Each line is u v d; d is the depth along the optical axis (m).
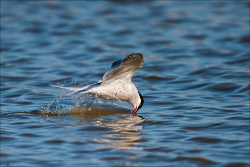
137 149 12.36
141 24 37.34
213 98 18.70
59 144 12.77
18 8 42.44
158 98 18.83
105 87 15.84
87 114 16.61
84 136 13.54
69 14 40.38
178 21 38.00
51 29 35.41
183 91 20.23
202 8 43.00
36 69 24.55
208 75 23.45
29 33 34.22
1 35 33.22
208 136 13.38
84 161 11.45
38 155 11.88
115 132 14.00
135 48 30.36
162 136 13.52
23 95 19.11
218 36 33.00
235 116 15.65
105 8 42.84
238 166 11.06
